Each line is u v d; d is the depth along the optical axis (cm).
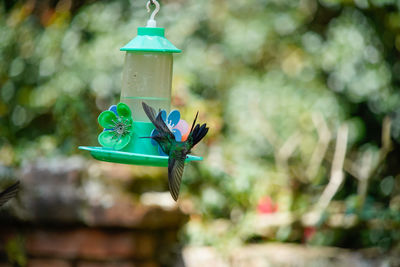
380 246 992
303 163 1076
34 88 1066
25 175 748
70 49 1062
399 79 1158
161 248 787
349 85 1165
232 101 1152
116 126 495
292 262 884
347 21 1170
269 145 1098
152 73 538
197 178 972
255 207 960
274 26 1216
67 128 1003
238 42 1202
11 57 1067
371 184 1126
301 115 1122
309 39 1219
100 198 736
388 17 1112
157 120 429
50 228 751
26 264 753
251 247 927
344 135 1022
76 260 748
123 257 742
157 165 469
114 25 1101
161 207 758
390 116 1151
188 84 1000
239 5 1216
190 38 1184
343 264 909
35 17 1104
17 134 1052
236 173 966
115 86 1055
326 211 953
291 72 1193
